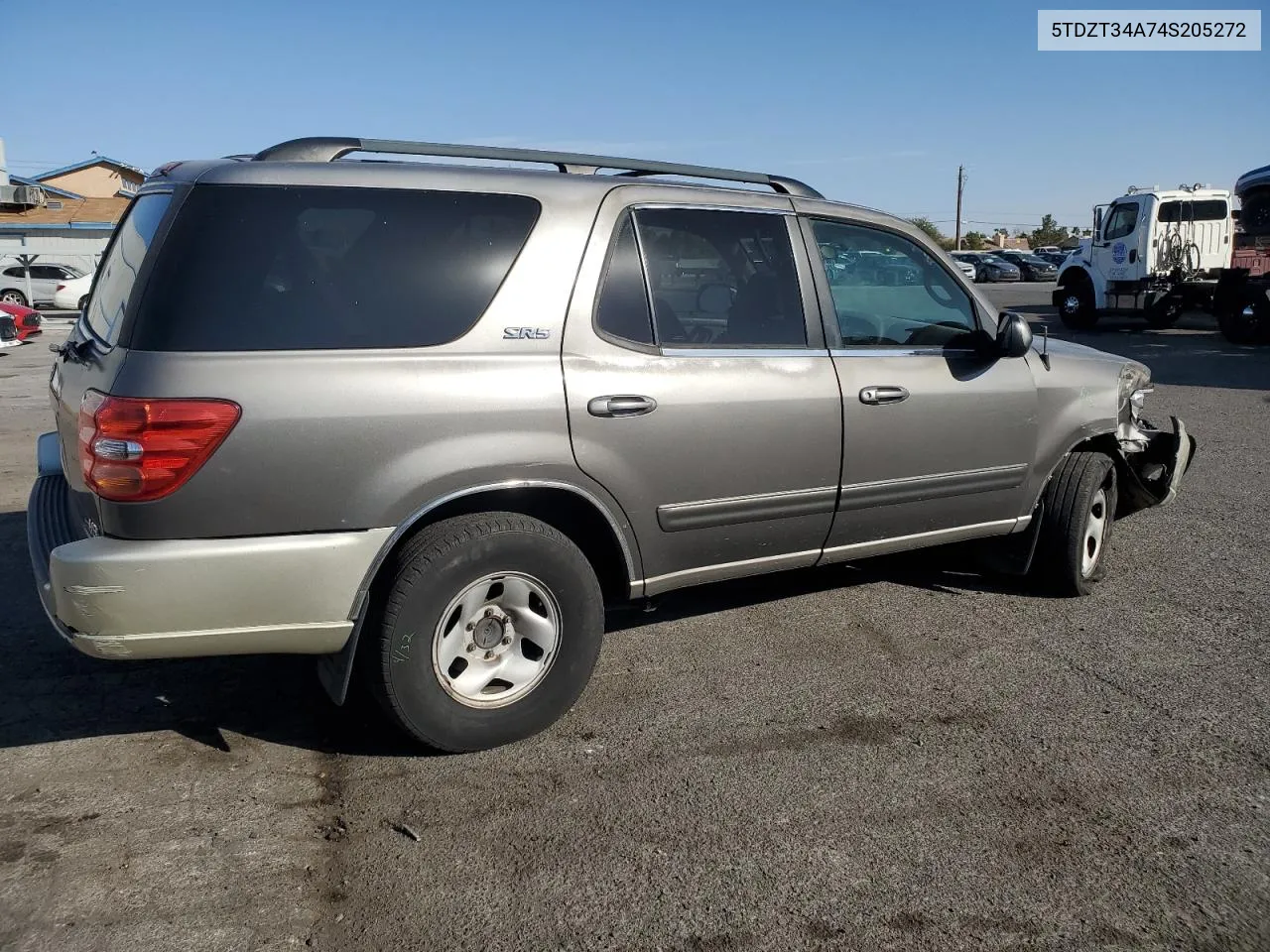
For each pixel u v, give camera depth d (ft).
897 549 15.02
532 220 11.65
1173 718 12.87
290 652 10.68
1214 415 35.58
